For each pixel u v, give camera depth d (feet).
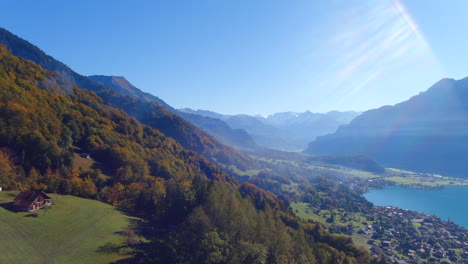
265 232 245.86
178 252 206.69
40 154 319.68
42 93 437.99
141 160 445.78
